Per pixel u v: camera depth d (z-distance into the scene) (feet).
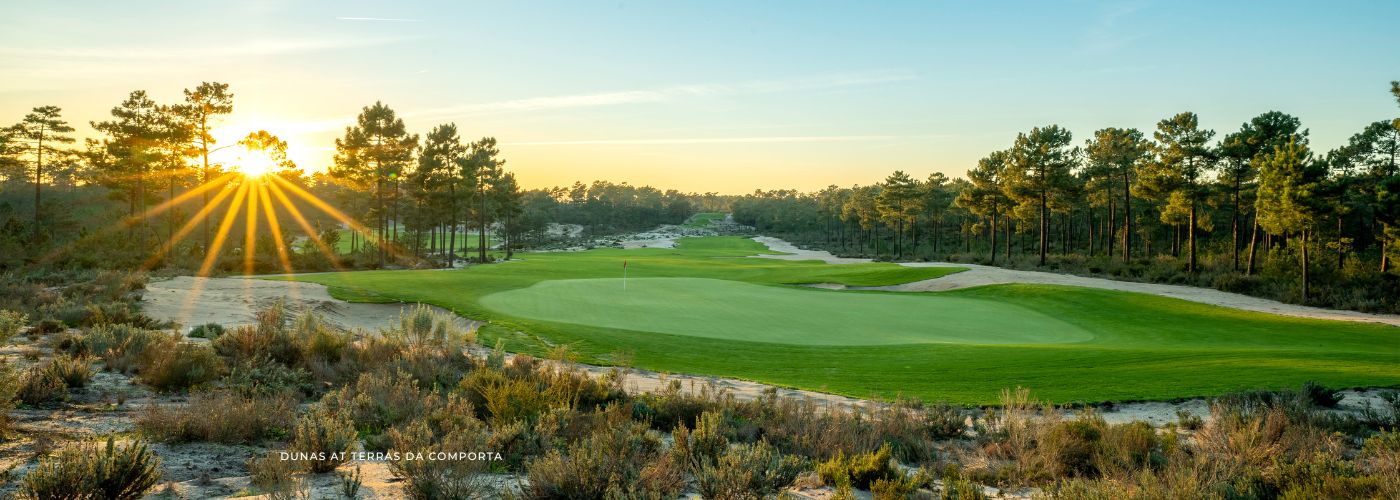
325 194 554.87
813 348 69.46
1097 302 115.03
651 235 647.56
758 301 108.88
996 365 57.11
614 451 25.05
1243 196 189.26
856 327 85.87
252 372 39.45
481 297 106.42
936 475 28.81
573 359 60.59
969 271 173.68
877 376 54.49
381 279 124.06
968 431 38.11
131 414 31.42
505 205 346.74
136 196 223.71
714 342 72.64
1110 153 221.25
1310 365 53.06
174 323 69.77
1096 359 58.54
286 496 19.56
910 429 35.60
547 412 32.89
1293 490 22.82
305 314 62.49
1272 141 175.73
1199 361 55.72
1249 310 108.68
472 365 49.67
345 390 37.22
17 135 197.88
